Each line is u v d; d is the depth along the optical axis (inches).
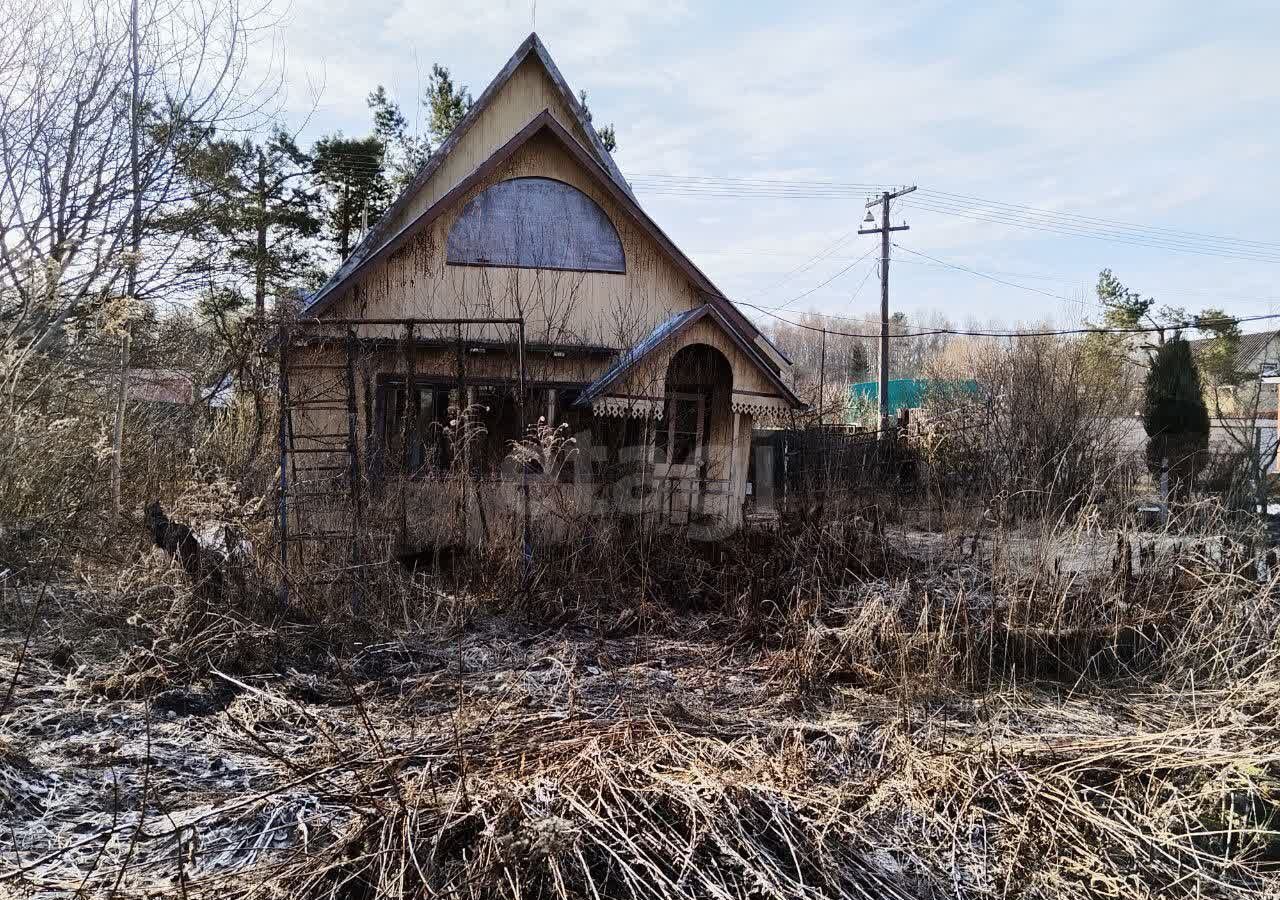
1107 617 331.6
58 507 359.3
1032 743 236.1
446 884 147.8
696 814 175.8
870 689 281.7
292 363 439.5
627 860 159.9
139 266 498.0
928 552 470.9
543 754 202.7
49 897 144.2
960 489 592.4
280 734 225.1
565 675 283.1
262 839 165.2
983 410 825.5
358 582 334.6
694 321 502.6
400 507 387.5
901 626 305.0
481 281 512.4
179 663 266.1
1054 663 309.7
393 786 182.5
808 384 1332.4
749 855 165.5
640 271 544.4
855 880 167.0
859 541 440.5
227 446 468.4
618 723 225.8
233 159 691.4
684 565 417.1
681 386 562.9
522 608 358.3
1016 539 407.5
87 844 163.0
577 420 528.4
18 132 468.4
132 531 358.0
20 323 387.5
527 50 574.6
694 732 232.2
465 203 512.4
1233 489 491.8
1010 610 316.5
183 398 564.4
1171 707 277.9
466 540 392.5
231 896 144.6
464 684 274.7
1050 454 685.9
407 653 304.8
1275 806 205.9
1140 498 479.5
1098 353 1219.2
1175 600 338.0
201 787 192.2
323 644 303.4
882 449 793.6
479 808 169.2
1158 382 851.4
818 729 237.8
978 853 183.6
